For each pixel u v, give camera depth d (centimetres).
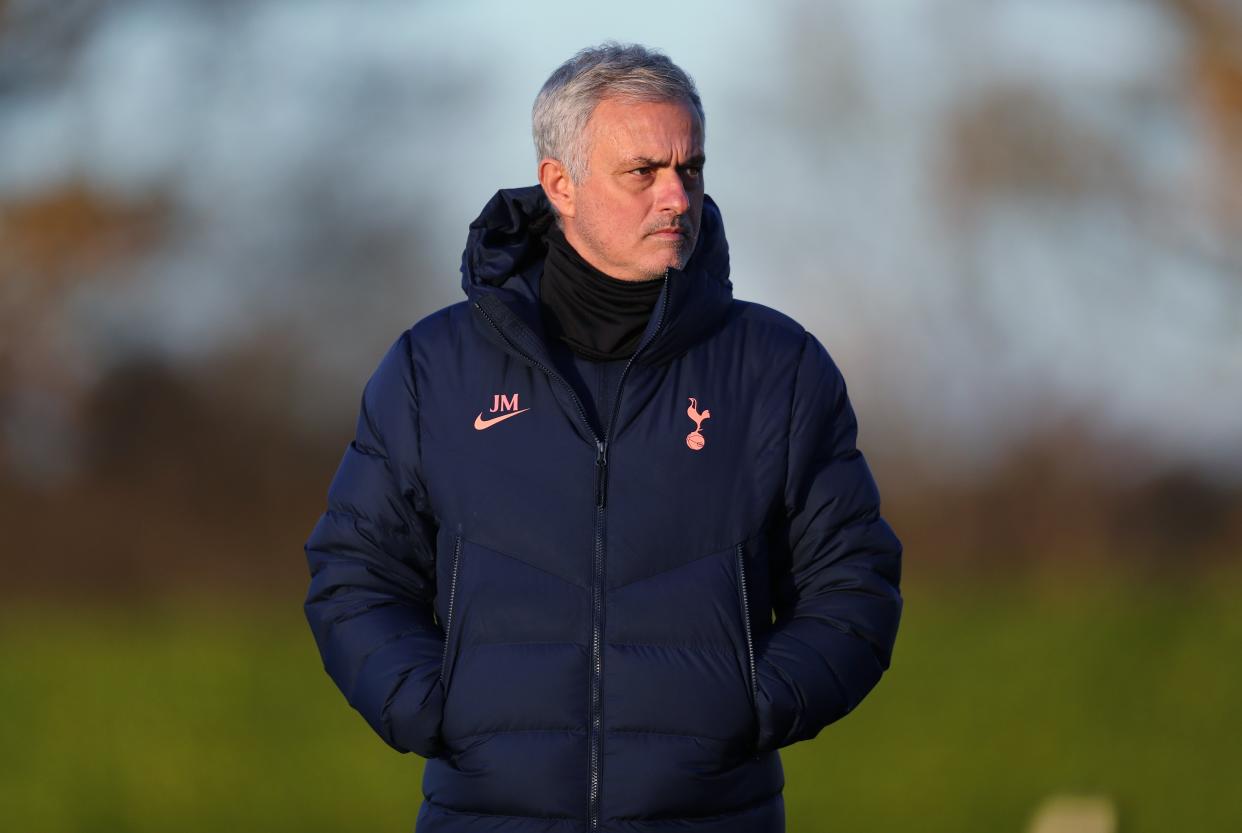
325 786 3050
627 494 899
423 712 896
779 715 892
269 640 4975
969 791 2873
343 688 945
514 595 888
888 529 968
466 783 889
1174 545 7094
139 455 7481
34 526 7206
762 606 922
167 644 4894
